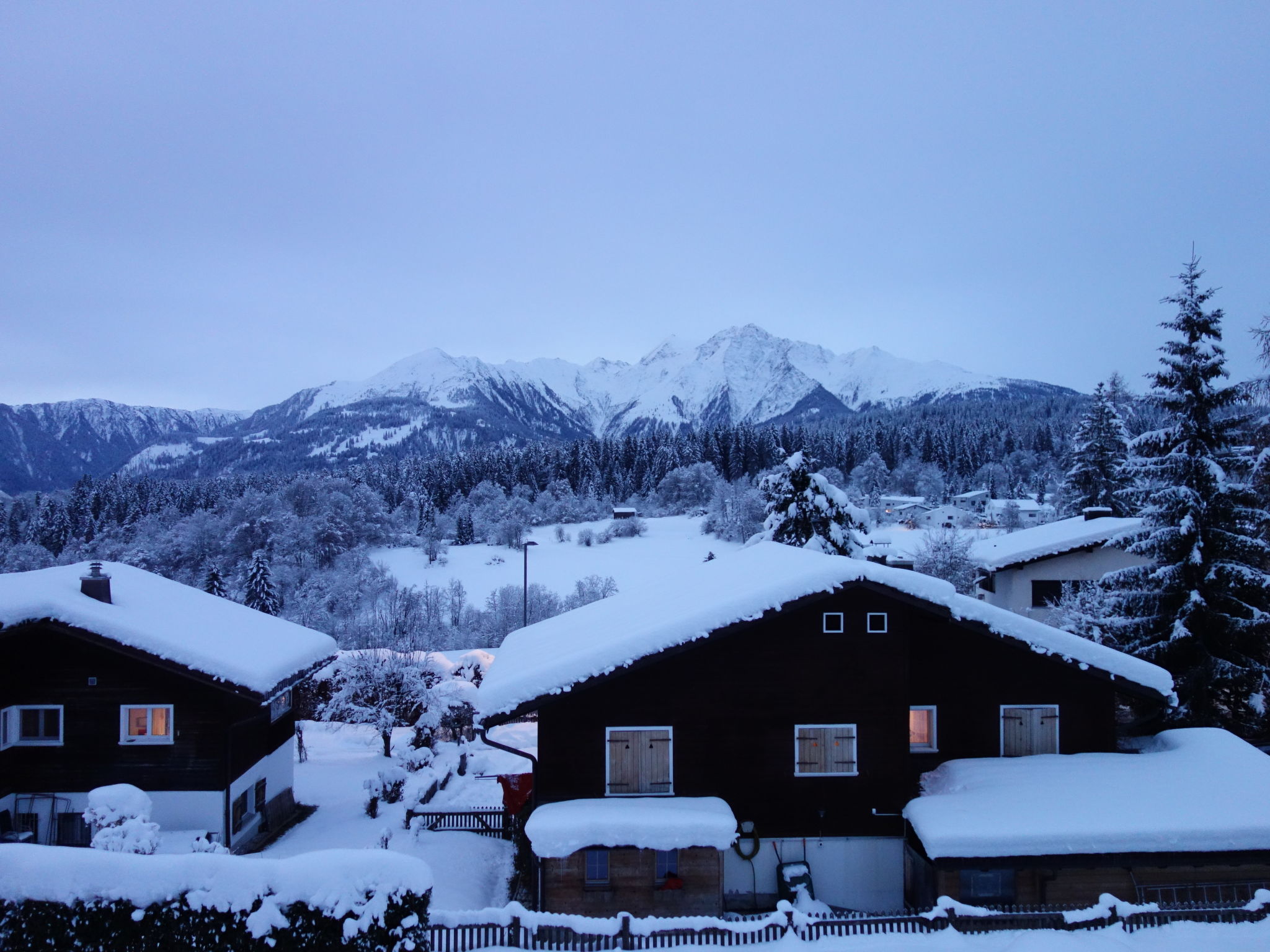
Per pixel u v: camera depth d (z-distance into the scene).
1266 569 24.11
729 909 17.48
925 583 17.83
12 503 166.50
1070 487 54.97
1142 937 14.32
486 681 18.91
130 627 19.81
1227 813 16.14
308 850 21.59
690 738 17.88
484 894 18.38
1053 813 16.22
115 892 11.01
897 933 14.71
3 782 19.69
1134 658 18.38
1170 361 24.41
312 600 80.94
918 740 19.03
